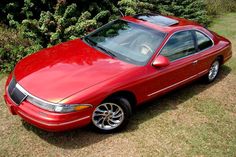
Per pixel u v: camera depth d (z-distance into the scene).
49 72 5.11
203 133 5.82
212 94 7.30
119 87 5.15
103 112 5.19
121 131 5.55
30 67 5.31
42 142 5.08
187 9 12.16
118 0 10.36
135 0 10.42
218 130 5.97
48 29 8.32
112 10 9.83
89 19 9.16
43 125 4.64
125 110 5.34
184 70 6.43
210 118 6.33
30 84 4.89
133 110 6.20
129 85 5.30
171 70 6.06
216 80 8.05
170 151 5.27
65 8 8.89
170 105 6.58
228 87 7.74
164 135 5.62
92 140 5.23
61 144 5.07
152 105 6.48
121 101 5.25
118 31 6.34
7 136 5.15
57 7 8.75
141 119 5.97
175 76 6.25
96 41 6.21
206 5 14.55
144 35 6.11
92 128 5.29
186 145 5.46
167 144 5.41
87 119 4.90
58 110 4.60
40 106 4.66
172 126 5.90
